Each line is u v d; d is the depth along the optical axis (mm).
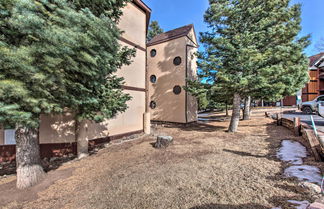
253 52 6422
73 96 3273
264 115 14672
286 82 7152
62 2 2633
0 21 2195
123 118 7727
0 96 2205
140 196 2734
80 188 3186
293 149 4625
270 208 2172
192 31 13234
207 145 5828
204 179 3201
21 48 2311
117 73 7418
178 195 2693
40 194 3068
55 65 2654
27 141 3434
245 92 7473
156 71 13812
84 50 3010
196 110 13398
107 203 2598
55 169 4273
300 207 2086
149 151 5402
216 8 7285
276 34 7086
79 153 5168
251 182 2941
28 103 2498
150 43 14195
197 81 9016
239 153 4727
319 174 2973
